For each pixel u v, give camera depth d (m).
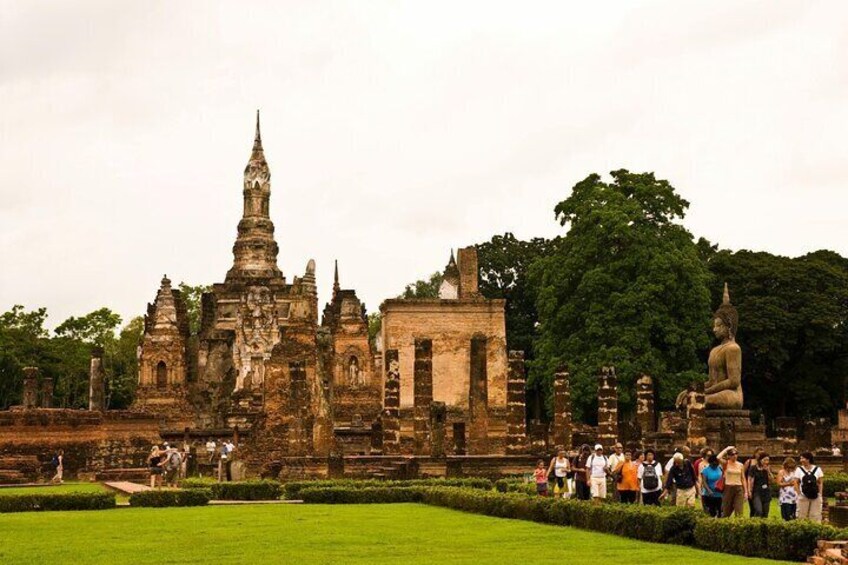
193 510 35.97
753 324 81.06
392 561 21.95
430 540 26.02
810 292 82.44
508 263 107.44
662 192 75.25
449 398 68.12
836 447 57.56
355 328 99.75
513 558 22.36
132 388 131.00
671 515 25.23
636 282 71.62
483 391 62.72
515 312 107.69
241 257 115.62
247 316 96.19
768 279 83.62
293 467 49.44
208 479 55.53
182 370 102.56
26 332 119.19
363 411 97.50
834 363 83.94
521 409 53.81
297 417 52.72
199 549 24.39
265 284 110.44
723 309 55.28
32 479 57.41
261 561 22.19
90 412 62.81
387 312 68.50
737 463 27.20
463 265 72.69
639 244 72.50
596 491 32.44
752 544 22.50
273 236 117.56
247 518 32.44
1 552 23.89
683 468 29.22
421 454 51.94
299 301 58.88
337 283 114.44
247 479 50.84
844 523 26.20
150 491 38.78
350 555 23.17
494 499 33.25
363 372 99.12
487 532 27.91
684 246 74.62
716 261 85.81
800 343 83.31
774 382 84.88
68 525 30.39
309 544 25.28
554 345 75.69
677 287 71.62
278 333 95.69
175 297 110.38
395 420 53.97
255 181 117.44
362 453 66.62
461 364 68.44
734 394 54.19
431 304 68.75
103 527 29.73
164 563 21.97
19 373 110.38
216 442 70.31
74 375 122.81
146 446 65.06
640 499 30.62
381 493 39.81
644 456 31.17
